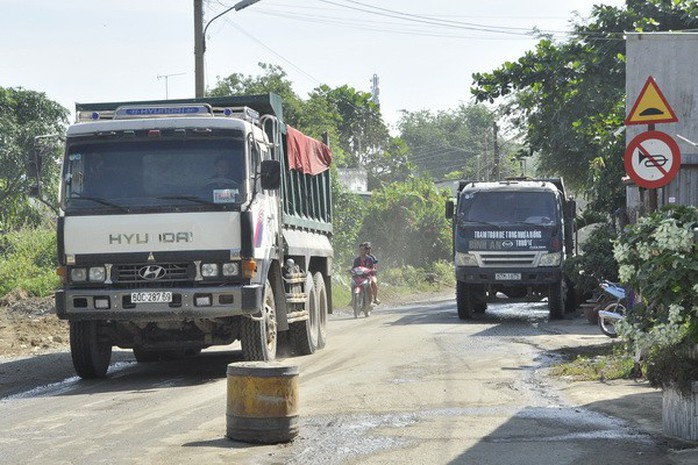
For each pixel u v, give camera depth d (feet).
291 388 41.37
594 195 142.10
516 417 45.83
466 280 112.06
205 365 73.97
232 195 61.11
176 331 65.87
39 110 242.17
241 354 82.43
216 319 63.93
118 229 61.11
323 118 244.83
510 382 58.08
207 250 60.70
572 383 56.80
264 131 69.21
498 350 76.23
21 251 143.54
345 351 78.59
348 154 328.08
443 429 43.14
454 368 65.00
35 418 48.49
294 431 41.47
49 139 72.43
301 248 76.28
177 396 55.47
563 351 74.95
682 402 40.16
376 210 219.20
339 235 176.04
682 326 39.83
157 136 62.18
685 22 159.33
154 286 60.90
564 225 119.96
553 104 165.48
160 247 60.85
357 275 124.36
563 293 115.44
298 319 73.72
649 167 54.60
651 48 83.46
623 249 40.83
